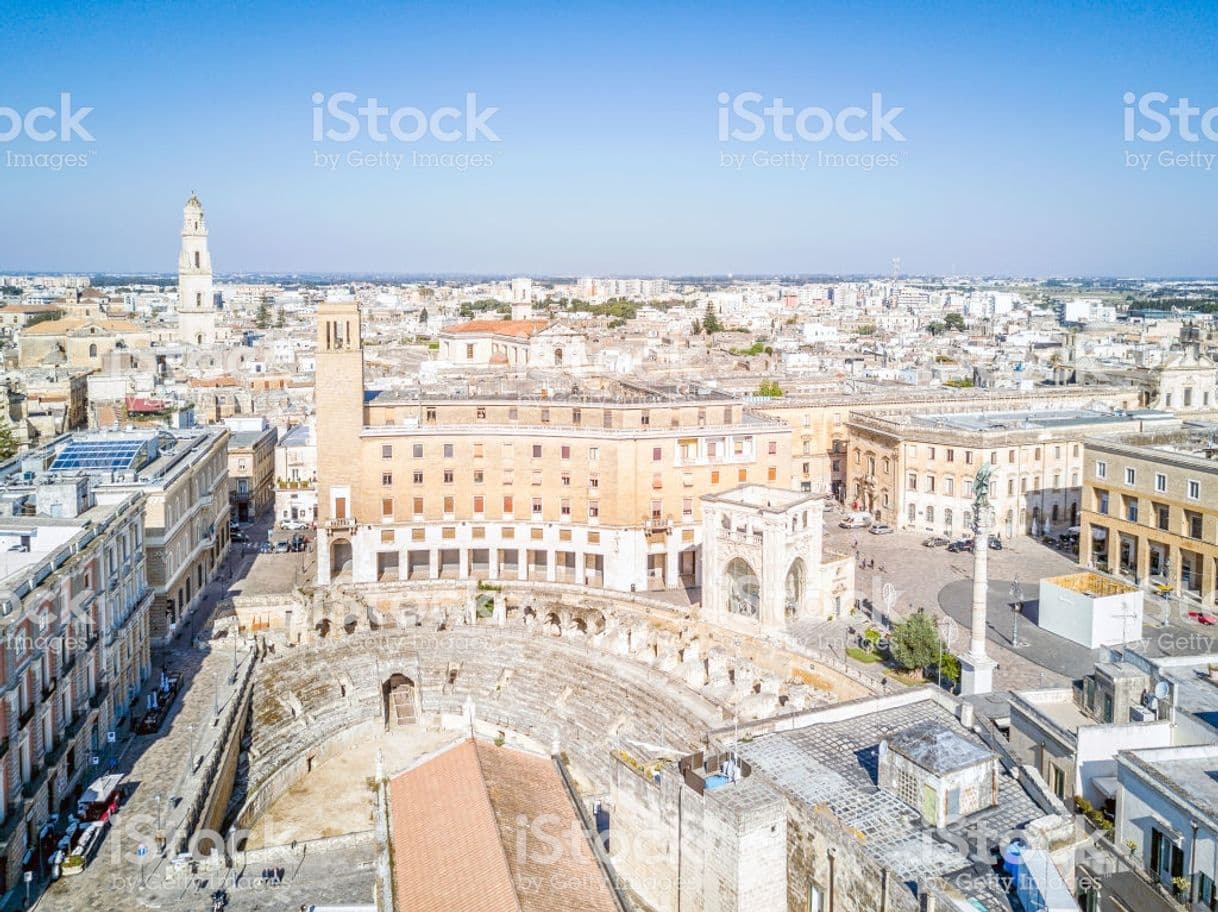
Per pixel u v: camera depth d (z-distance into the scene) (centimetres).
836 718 7312
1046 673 10475
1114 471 13962
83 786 8375
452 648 11656
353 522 14012
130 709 9844
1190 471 12738
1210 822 4778
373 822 8788
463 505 14288
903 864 5325
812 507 11769
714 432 14162
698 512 14200
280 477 18562
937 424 17850
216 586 14100
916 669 10400
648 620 12312
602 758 9519
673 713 9588
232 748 9456
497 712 10719
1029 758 6894
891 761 6019
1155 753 5509
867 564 14950
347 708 10769
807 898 5822
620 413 13900
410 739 10675
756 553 11312
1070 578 12031
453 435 14150
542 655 11306
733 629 11475
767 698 9538
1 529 8881
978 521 9781
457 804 6275
